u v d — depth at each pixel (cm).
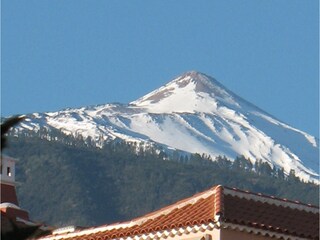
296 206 6238
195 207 6047
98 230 6419
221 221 5784
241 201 6059
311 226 6141
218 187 6088
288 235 5959
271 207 6138
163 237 5950
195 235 5856
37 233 3847
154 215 6206
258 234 5881
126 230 6147
